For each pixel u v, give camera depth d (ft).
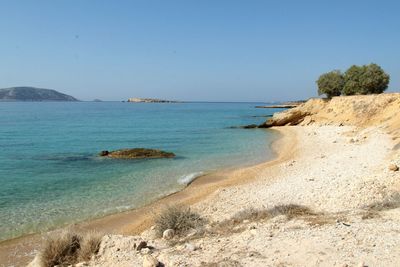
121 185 70.44
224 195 58.95
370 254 23.84
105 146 131.54
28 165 92.27
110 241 30.09
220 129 205.67
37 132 183.42
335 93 262.26
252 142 139.44
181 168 87.15
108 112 436.76
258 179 70.44
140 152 104.88
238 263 24.11
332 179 59.41
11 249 40.70
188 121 281.33
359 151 86.89
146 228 45.52
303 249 25.61
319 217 35.24
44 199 60.90
